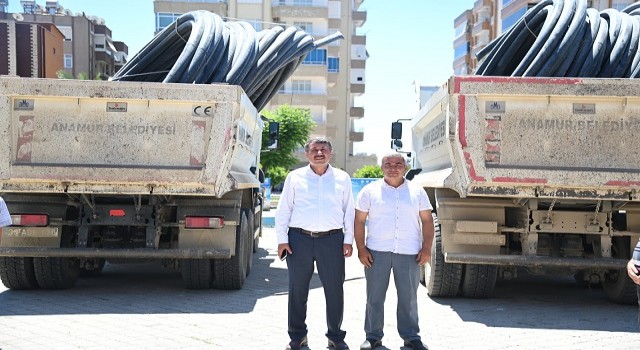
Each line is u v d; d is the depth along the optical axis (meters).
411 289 5.56
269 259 11.78
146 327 6.25
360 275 10.01
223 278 8.20
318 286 8.82
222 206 7.80
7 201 7.70
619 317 6.96
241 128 8.11
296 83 59.94
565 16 7.55
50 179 7.17
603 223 7.20
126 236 8.16
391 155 5.59
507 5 56.47
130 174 7.20
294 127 47.66
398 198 5.58
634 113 6.69
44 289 8.30
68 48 71.94
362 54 67.00
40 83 7.08
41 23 57.44
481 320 6.75
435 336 6.04
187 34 9.41
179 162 7.25
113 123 7.25
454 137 6.73
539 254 7.59
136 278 9.47
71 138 7.23
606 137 6.72
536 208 7.18
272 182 47.53
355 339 6.05
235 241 7.91
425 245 5.61
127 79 9.66
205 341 5.75
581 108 6.73
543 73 7.29
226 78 8.48
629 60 7.48
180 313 6.92
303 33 11.02
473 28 68.38
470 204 7.39
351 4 65.69
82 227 7.79
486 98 6.72
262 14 59.25
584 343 5.81
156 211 7.78
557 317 6.95
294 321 5.55
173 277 9.59
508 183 6.71
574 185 6.69
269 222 20.14
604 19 8.07
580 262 7.05
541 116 6.73
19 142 7.20
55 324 6.32
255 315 6.86
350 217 5.60
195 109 7.23
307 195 5.53
